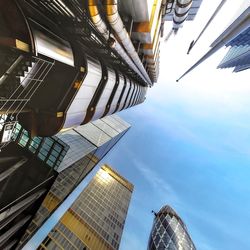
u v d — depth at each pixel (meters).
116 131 76.00
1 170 19.67
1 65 7.21
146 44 22.25
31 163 23.95
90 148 49.72
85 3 9.75
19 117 12.35
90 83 14.19
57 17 12.88
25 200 22.81
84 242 63.12
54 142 26.73
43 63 9.21
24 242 32.28
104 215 83.94
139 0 13.52
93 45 19.33
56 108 12.10
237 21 34.84
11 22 7.34
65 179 41.56
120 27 12.64
